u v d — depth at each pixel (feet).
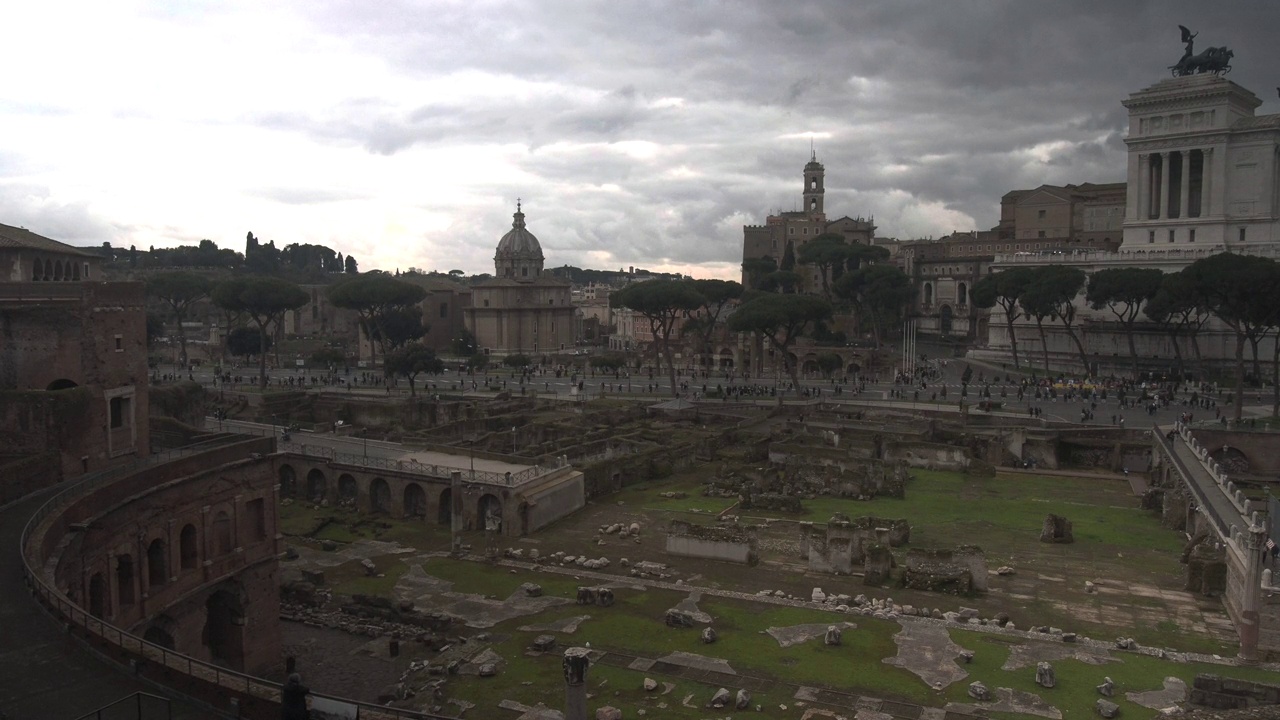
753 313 514.27
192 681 106.73
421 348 544.62
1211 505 254.88
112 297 207.92
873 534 245.45
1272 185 626.23
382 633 205.46
